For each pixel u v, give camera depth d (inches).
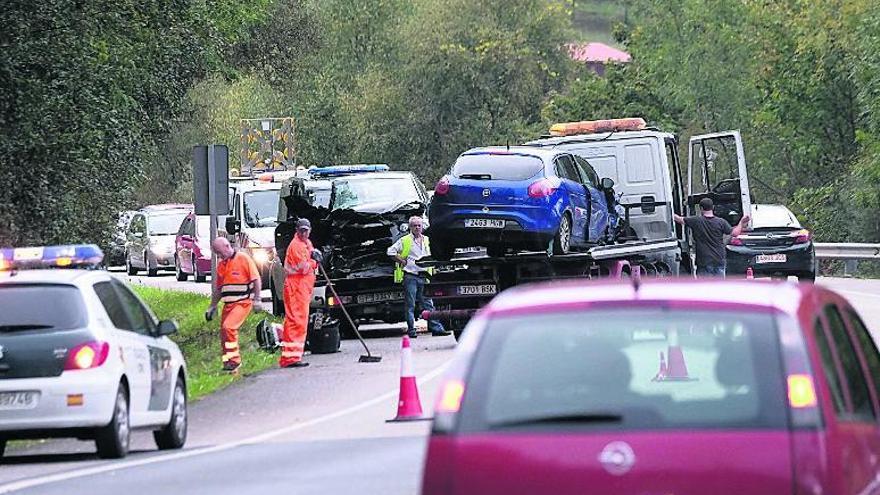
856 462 650.8
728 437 626.2
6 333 1455.5
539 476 631.2
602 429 634.2
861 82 5364.2
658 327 658.8
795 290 700.7
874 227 5482.3
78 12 2822.3
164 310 3614.7
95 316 1476.4
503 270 2503.7
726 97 6722.4
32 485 1318.9
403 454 1411.2
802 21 5999.0
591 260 2463.1
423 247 2741.1
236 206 3705.7
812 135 6067.9
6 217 2775.6
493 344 662.5
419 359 2356.1
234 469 1365.7
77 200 2913.4
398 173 2967.5
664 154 2947.8
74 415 1443.2
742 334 653.3
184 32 3590.1
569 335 660.7
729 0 6742.1
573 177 2603.3
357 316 2822.3
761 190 6304.1
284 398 1972.2
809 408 629.6
